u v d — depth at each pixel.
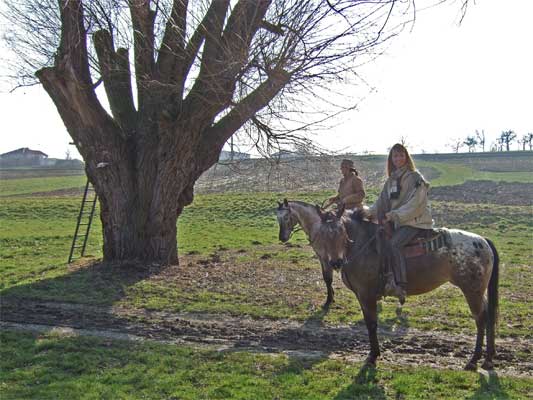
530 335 9.72
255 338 9.57
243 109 14.60
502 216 29.66
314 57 12.87
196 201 38.41
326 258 7.64
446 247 7.89
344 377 7.48
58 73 13.99
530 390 7.02
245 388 7.10
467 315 11.02
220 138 15.99
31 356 8.34
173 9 14.38
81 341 9.14
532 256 18.91
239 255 19.42
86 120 14.94
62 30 13.98
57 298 12.48
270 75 13.56
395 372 7.66
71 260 17.84
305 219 10.76
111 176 15.45
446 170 58.19
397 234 7.95
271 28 13.73
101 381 7.37
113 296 12.59
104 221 15.99
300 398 6.80
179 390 7.04
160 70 14.94
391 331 10.00
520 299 12.55
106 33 14.95
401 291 7.79
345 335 9.75
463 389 7.07
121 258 15.73
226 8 14.40
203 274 14.94
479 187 41.38
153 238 15.74
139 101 15.87
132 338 9.46
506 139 124.00
